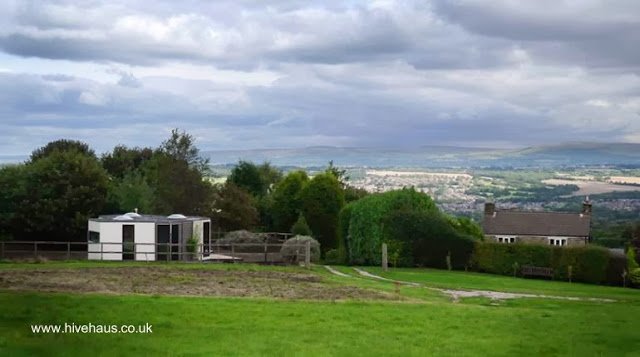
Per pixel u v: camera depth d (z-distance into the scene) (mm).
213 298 30516
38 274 40469
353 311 27906
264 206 96000
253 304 28828
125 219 58125
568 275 55688
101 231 57594
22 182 69688
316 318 26062
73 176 71188
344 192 102562
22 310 25656
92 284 35250
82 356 19688
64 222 70000
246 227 87688
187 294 32438
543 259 57156
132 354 20016
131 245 57562
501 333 24344
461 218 72562
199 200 81312
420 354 20906
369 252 61938
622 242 95500
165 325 23969
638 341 23547
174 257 58469
